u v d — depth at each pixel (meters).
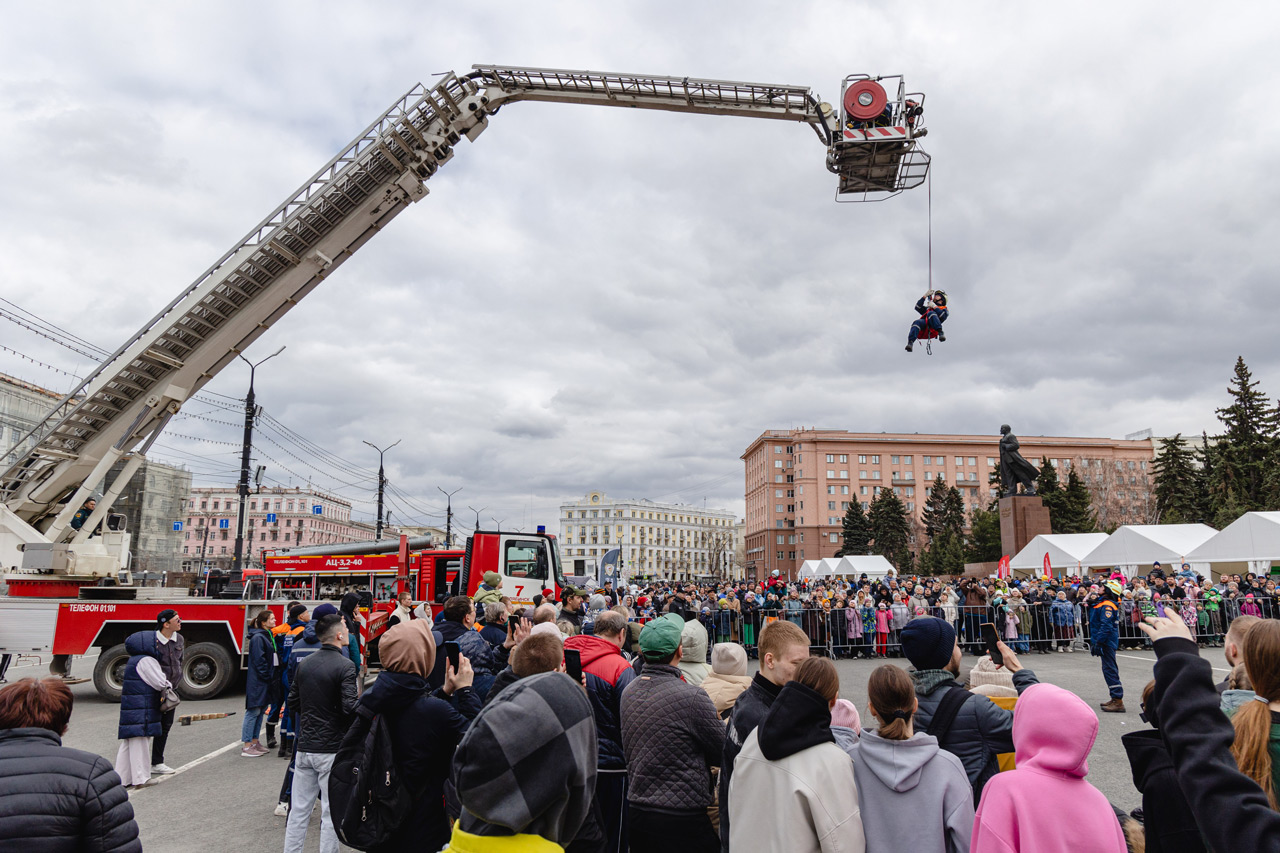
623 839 4.64
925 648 3.74
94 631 13.24
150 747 8.21
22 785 2.62
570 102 16.80
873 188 17.34
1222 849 1.95
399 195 15.40
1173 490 55.50
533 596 15.83
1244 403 47.75
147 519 65.38
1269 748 2.42
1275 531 23.14
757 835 2.87
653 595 33.16
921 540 109.81
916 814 2.81
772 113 17.09
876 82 16.20
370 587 19.39
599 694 4.81
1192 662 2.25
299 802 5.52
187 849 6.19
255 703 9.61
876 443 130.25
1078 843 2.38
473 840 2.34
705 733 3.98
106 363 13.91
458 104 15.96
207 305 14.40
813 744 2.88
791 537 137.50
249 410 25.19
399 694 3.47
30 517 13.99
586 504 181.88
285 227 14.66
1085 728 2.46
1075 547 29.84
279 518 107.12
